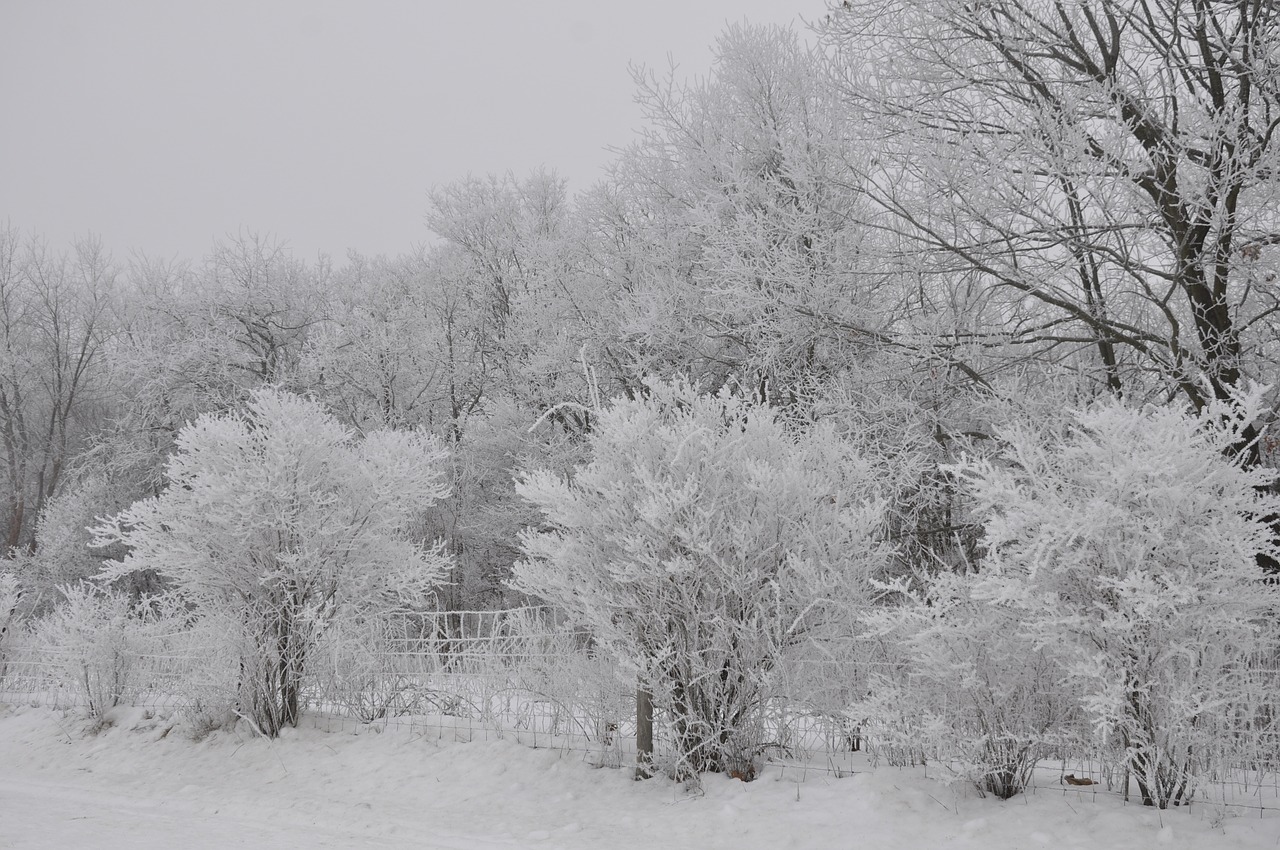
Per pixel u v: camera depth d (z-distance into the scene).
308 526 7.31
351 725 7.38
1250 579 4.33
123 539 7.40
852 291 10.80
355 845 4.81
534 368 16.20
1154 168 7.97
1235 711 4.40
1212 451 4.40
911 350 9.64
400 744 6.78
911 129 9.26
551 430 17.28
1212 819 4.23
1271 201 7.72
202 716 7.55
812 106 12.10
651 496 5.42
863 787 4.98
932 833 4.44
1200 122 7.77
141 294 23.92
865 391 10.77
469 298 20.73
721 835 4.76
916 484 9.87
